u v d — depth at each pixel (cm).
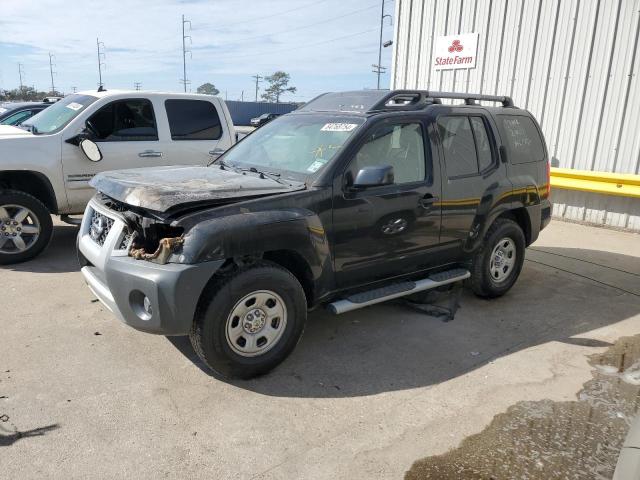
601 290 598
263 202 371
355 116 445
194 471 286
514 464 298
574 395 372
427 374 396
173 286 332
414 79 1207
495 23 1039
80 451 297
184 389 363
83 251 412
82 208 684
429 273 495
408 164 454
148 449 301
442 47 1134
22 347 416
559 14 950
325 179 399
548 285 610
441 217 471
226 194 364
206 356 355
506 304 546
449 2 1108
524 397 368
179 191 361
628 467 225
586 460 304
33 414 329
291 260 399
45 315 477
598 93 922
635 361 426
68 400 346
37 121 736
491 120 530
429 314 507
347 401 356
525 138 571
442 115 485
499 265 548
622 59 886
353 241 417
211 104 785
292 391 366
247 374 373
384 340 450
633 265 699
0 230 613
